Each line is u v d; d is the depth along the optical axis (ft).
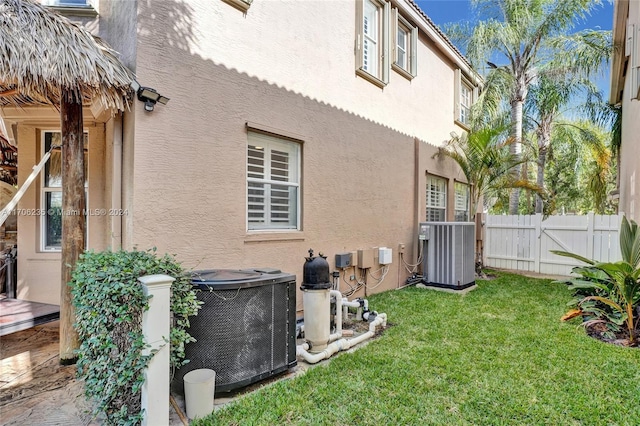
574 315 18.94
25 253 18.12
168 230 13.88
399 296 24.84
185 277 10.58
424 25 31.35
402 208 29.32
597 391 11.47
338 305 16.81
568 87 43.91
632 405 10.63
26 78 10.98
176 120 14.20
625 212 32.76
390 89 27.91
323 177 21.48
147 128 13.30
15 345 15.19
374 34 26.99
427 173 33.45
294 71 19.48
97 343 8.96
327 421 9.75
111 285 8.80
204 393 9.98
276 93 18.39
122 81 12.15
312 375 12.51
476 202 35.17
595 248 34.27
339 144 22.75
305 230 20.10
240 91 16.62
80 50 11.34
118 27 14.89
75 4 16.12
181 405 10.73
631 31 22.35
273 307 12.28
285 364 12.62
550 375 12.60
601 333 16.99
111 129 14.97
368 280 25.11
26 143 18.10
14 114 16.93
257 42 17.44
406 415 10.05
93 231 16.88
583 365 13.43
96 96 12.58
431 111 34.32
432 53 34.42
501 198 50.01
